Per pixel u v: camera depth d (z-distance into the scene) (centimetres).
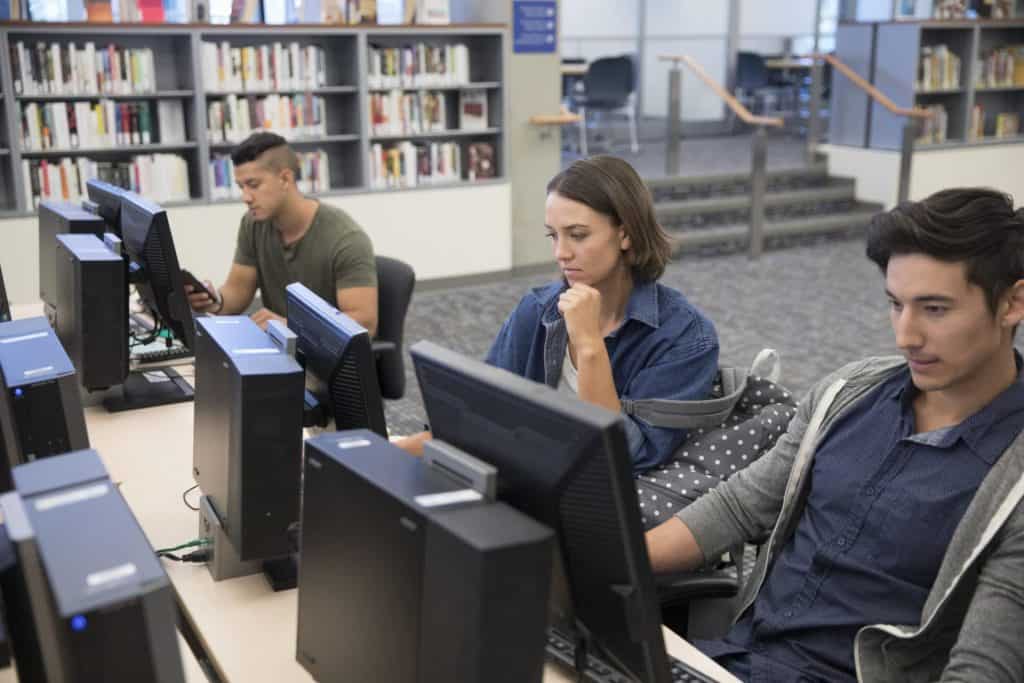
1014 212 121
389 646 100
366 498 101
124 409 243
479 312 590
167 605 85
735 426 191
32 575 92
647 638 101
